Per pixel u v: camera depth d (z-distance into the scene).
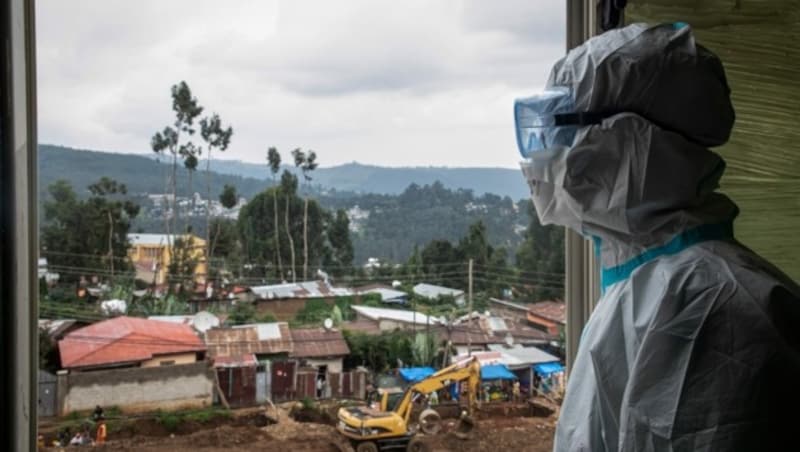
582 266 1.30
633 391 0.66
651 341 0.67
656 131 0.72
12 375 0.97
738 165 1.23
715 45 1.21
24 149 1.01
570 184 0.76
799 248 1.22
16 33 0.98
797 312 0.65
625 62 0.74
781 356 0.61
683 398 0.63
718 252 0.71
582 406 0.77
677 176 0.73
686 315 0.66
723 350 0.63
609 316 0.75
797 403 0.59
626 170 0.73
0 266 0.96
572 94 0.77
